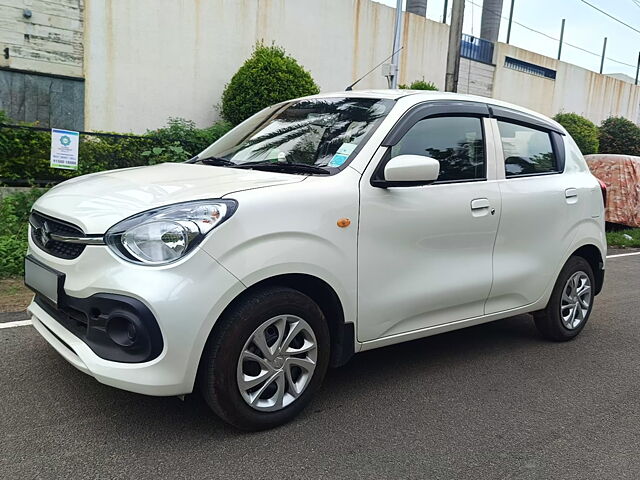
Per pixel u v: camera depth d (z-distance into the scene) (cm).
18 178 795
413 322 358
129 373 257
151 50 1137
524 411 349
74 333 283
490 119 411
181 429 297
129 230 263
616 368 431
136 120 1141
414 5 1912
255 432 299
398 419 327
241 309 277
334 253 306
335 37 1420
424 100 374
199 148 948
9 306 477
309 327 305
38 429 290
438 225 357
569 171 473
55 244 298
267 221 280
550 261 444
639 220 1225
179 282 257
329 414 327
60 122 1065
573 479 278
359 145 338
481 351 454
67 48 1051
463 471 278
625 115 2602
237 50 1252
